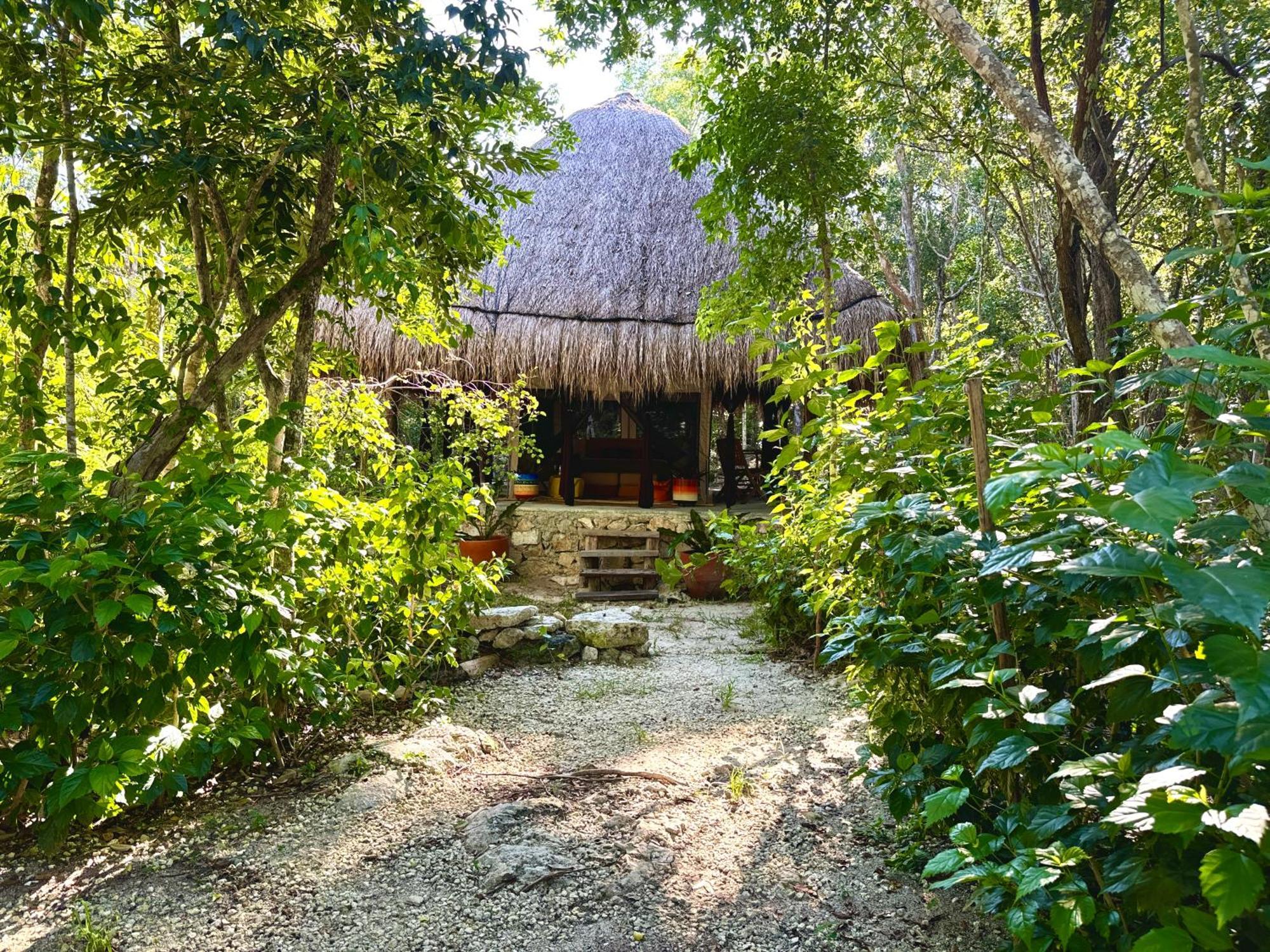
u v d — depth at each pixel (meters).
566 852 2.12
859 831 2.24
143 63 2.42
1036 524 1.48
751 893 1.96
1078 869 1.42
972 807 1.66
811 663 4.21
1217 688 1.05
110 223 2.65
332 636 2.82
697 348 6.75
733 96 5.12
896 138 7.09
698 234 7.60
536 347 6.77
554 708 3.46
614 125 8.65
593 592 6.32
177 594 1.86
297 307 3.34
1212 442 1.25
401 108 2.58
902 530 1.81
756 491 9.09
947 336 3.34
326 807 2.40
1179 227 7.38
